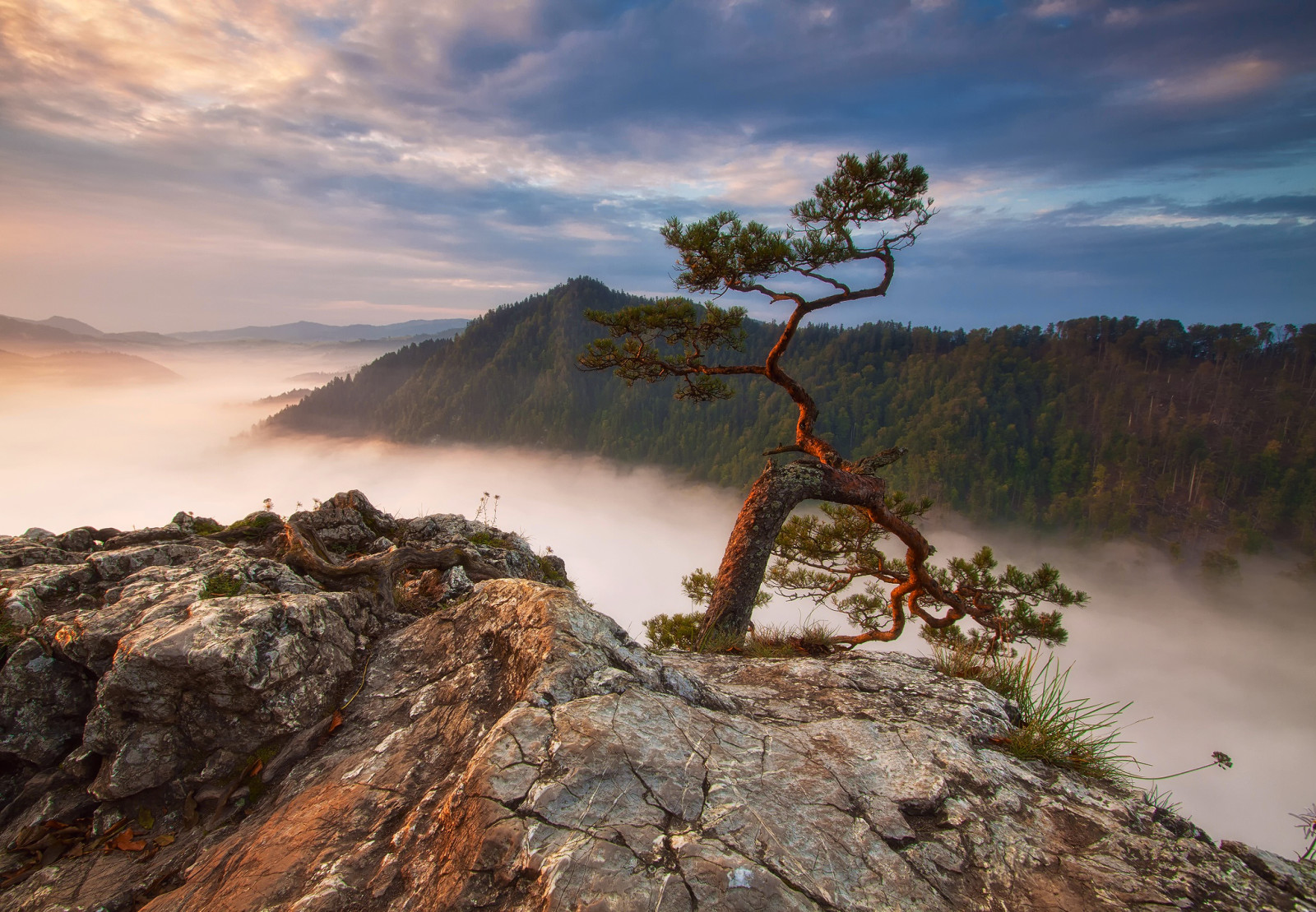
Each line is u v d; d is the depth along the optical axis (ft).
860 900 6.40
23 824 9.50
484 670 10.35
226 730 9.82
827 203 27.99
